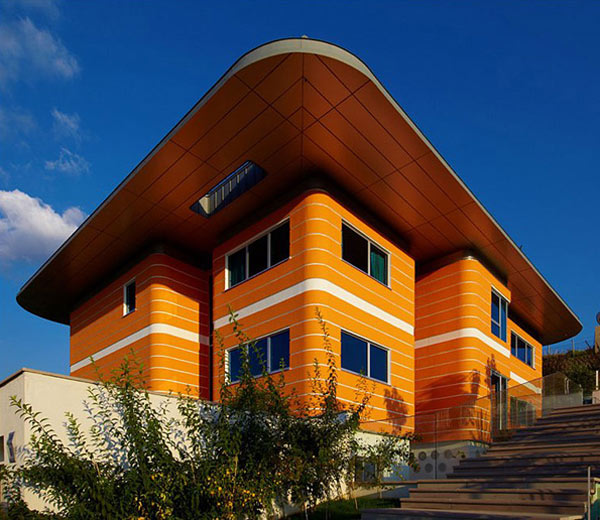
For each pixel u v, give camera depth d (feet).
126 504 21.75
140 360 58.80
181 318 59.82
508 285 69.62
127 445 24.30
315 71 35.45
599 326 112.57
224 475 23.38
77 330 76.18
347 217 49.62
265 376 29.99
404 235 57.11
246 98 37.55
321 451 28.14
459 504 29.43
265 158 44.65
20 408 24.89
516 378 73.61
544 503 26.13
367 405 47.62
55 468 22.39
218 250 56.75
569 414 45.91
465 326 57.88
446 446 40.78
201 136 41.39
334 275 46.57
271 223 50.57
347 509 33.99
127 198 49.96
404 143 42.39
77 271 67.72
